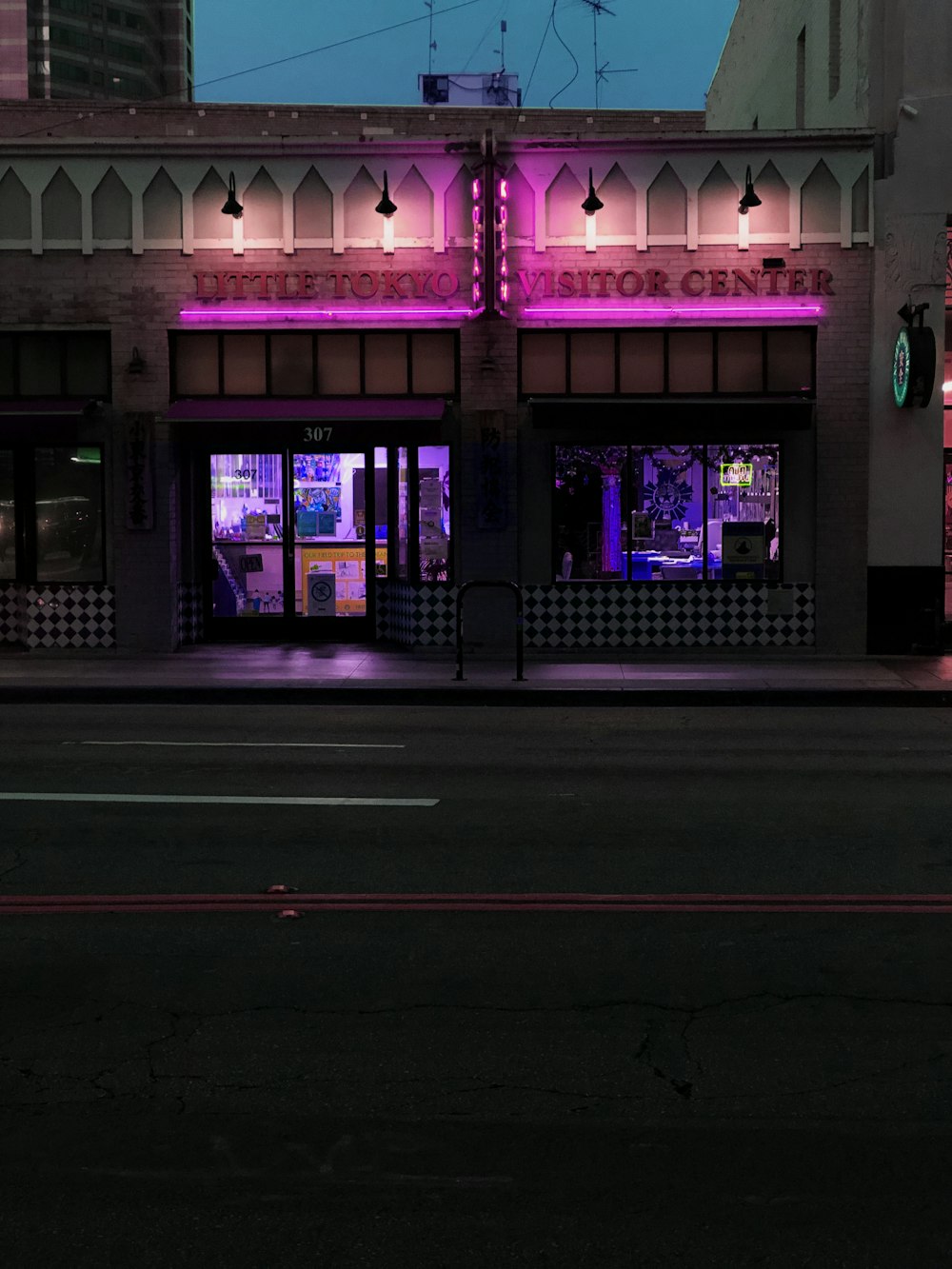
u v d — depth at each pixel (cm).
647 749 1157
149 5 11556
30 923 645
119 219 1833
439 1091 457
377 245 1825
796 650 1845
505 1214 378
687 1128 430
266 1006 536
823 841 812
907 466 1808
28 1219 375
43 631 1875
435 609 1869
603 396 1817
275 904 678
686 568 1853
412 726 1309
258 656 1839
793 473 1831
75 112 2934
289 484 1970
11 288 1836
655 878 728
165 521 1856
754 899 687
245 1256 357
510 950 606
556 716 1392
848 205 1789
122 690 1535
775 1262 354
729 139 1791
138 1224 372
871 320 1800
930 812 892
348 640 1988
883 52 1788
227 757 1112
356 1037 505
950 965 585
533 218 1817
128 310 1834
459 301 1827
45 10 10775
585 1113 440
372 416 1780
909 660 1783
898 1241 364
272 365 1847
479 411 1820
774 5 2370
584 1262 354
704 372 1827
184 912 664
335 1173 400
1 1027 515
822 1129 429
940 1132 427
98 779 1009
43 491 1878
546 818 875
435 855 778
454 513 1858
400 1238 365
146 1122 434
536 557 1853
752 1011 531
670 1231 369
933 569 1816
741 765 1073
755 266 1805
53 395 1853
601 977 571
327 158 1819
